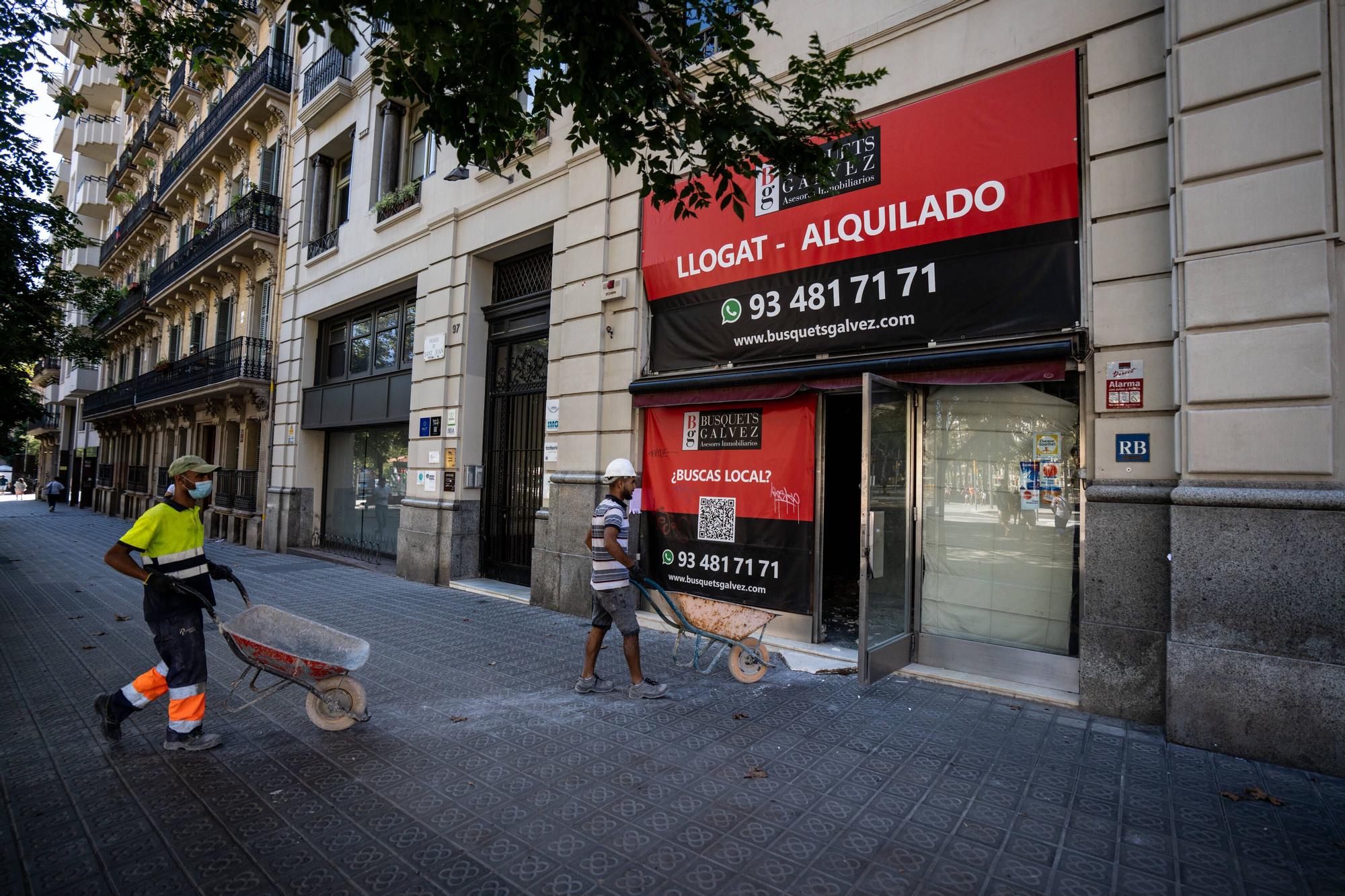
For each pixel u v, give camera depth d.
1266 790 3.53
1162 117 4.68
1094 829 3.12
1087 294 4.93
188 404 20.64
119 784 3.50
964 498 5.75
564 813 3.22
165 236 25.50
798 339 6.44
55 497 30.31
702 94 4.28
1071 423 5.24
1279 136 4.01
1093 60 4.98
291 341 15.18
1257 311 4.03
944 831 3.09
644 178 4.48
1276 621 3.88
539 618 7.82
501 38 3.56
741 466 6.88
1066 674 5.09
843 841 3.00
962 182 5.51
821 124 4.76
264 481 15.82
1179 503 4.19
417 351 11.25
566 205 8.84
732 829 3.08
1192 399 4.21
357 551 13.52
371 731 4.29
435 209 11.16
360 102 13.42
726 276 7.02
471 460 10.38
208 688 5.19
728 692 5.11
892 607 5.61
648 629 7.24
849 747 4.05
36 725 4.33
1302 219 3.92
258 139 17.94
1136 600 4.55
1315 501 3.78
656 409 7.62
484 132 4.09
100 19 5.38
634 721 4.48
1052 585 5.27
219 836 2.99
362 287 12.91
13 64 7.14
